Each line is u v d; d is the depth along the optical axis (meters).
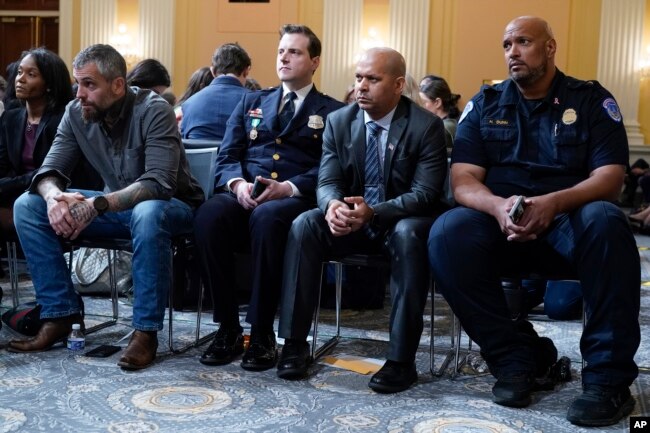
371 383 2.17
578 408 1.94
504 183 2.32
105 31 10.87
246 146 2.79
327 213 2.30
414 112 2.46
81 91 2.46
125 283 3.40
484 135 2.35
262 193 2.49
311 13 10.72
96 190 2.93
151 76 4.10
